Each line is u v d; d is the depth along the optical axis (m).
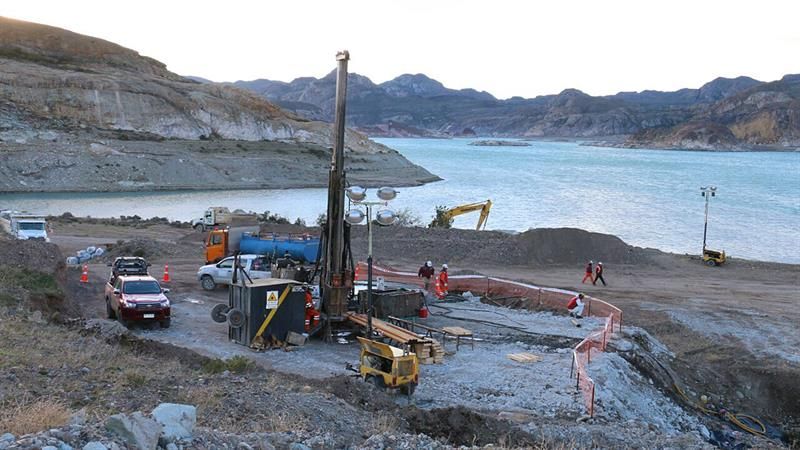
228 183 114.94
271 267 29.38
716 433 19.98
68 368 12.35
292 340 21.50
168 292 29.62
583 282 36.97
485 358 21.64
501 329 25.48
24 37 175.62
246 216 46.34
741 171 186.38
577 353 21.02
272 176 122.12
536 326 26.09
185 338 22.12
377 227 47.25
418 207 85.38
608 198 99.81
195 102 155.50
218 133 155.38
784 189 121.00
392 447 9.73
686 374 24.12
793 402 23.41
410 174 145.25
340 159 22.86
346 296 22.78
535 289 30.86
